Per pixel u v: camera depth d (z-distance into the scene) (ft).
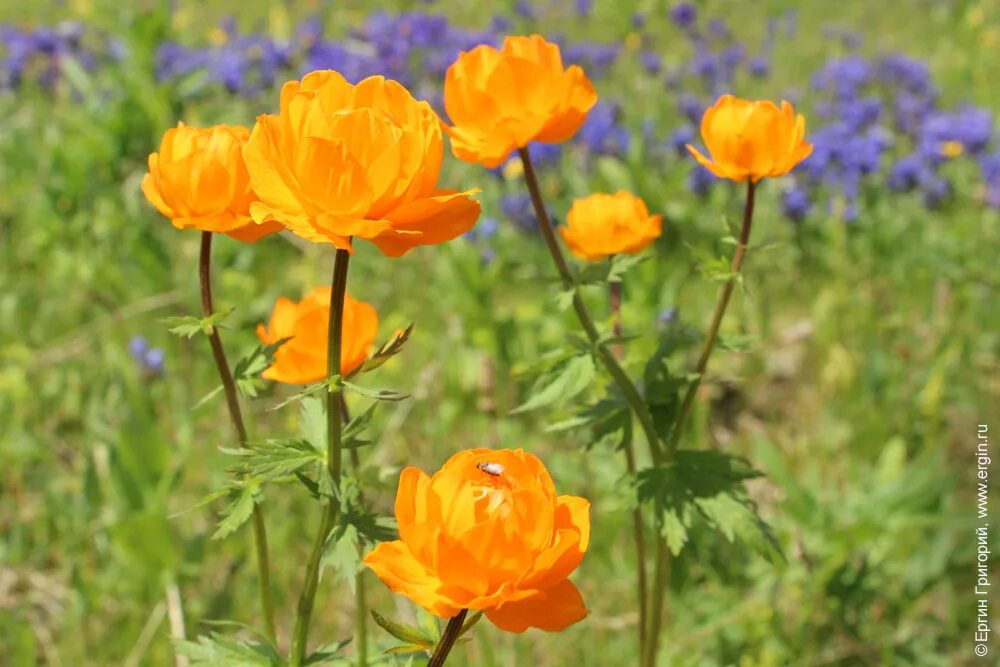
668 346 5.95
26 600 8.80
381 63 21.44
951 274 14.46
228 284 13.02
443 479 3.35
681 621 8.62
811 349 13.26
